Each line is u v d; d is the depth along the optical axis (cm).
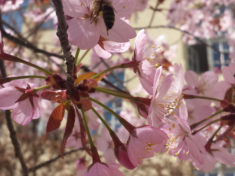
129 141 10
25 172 19
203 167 13
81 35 9
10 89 11
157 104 11
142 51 11
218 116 15
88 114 15
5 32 19
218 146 13
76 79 11
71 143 15
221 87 15
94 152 10
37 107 11
